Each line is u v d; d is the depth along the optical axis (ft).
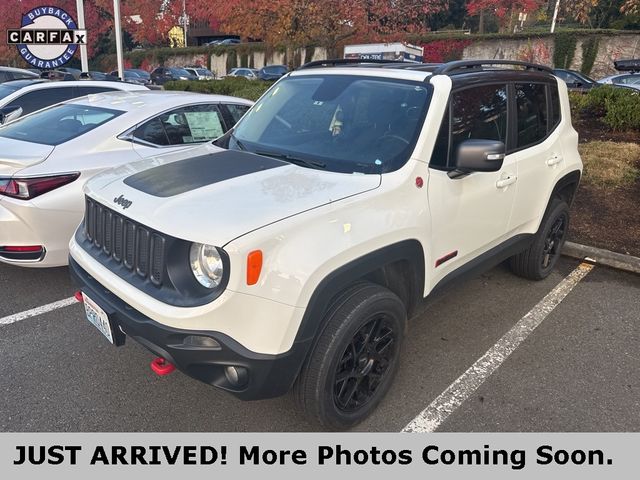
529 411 10.13
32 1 110.52
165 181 9.18
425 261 10.03
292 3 48.75
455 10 165.07
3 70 42.86
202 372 7.97
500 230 12.56
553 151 14.16
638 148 28.48
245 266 7.36
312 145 10.64
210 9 54.85
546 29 138.82
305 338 8.00
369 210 8.76
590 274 16.47
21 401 9.97
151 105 16.57
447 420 9.84
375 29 52.95
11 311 13.20
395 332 9.68
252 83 53.98
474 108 11.27
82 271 9.67
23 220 13.00
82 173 13.76
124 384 10.57
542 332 12.94
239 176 9.23
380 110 10.64
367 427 9.62
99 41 171.12
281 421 9.71
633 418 10.02
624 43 102.01
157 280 8.11
